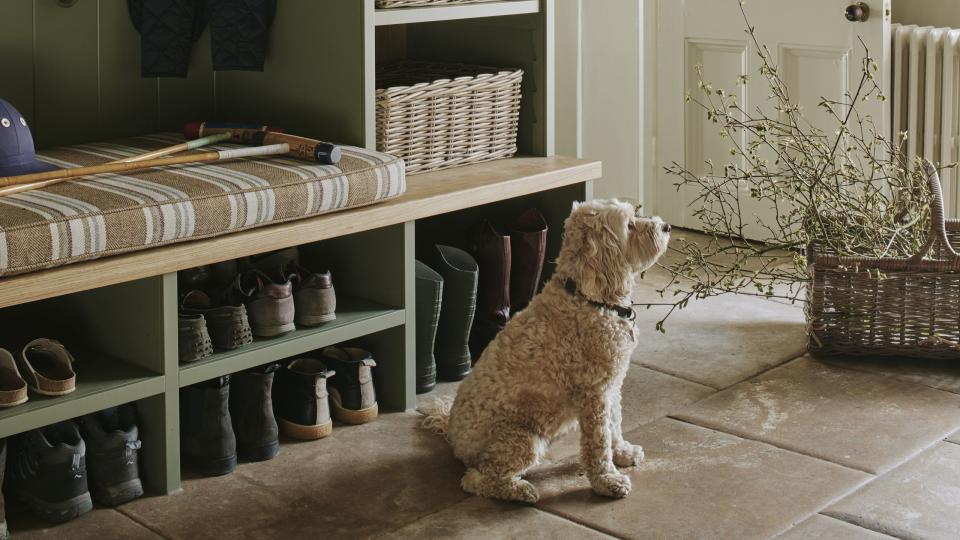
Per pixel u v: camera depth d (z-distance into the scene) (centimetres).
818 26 407
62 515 229
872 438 269
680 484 246
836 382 304
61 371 233
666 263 423
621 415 284
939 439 268
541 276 345
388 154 284
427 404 294
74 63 296
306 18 293
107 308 246
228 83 319
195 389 250
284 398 271
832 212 332
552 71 338
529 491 237
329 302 270
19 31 284
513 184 306
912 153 411
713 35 437
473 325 319
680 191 463
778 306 372
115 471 236
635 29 443
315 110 298
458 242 351
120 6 302
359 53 284
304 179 255
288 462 259
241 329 252
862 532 224
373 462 259
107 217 222
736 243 447
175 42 306
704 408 289
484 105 328
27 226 211
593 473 240
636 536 224
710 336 344
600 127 466
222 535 226
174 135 304
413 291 285
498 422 241
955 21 443
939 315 309
